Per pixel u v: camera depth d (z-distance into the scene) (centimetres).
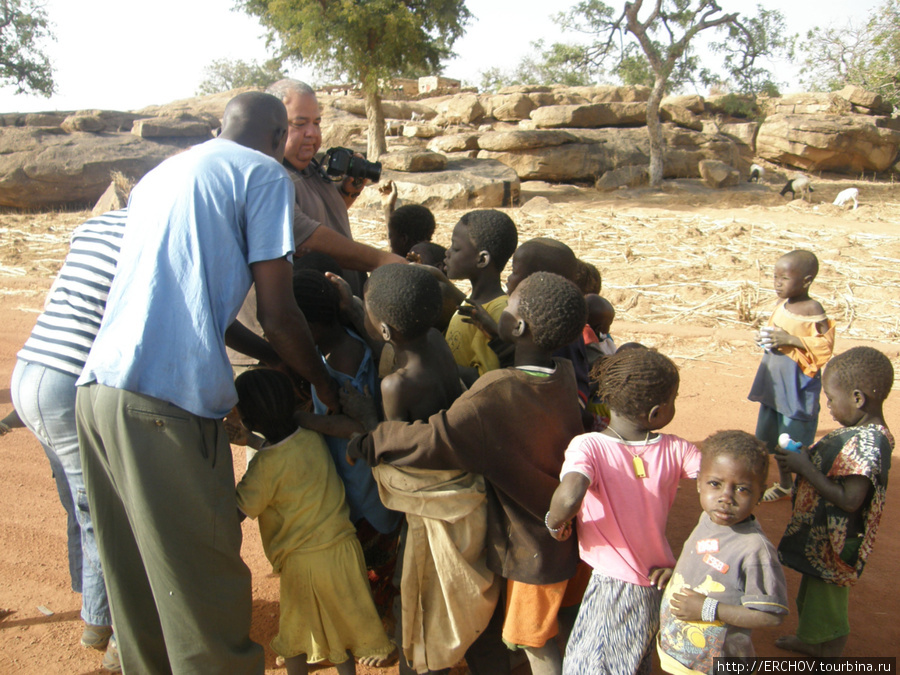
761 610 244
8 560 409
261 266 264
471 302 324
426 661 282
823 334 447
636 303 971
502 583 295
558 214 1692
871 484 293
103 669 327
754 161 2947
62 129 2006
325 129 2739
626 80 3033
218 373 256
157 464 251
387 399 278
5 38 3312
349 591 294
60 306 302
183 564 259
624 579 266
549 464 274
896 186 2558
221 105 2783
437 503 268
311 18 2016
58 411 297
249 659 278
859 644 337
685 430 584
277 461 290
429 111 3003
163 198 260
